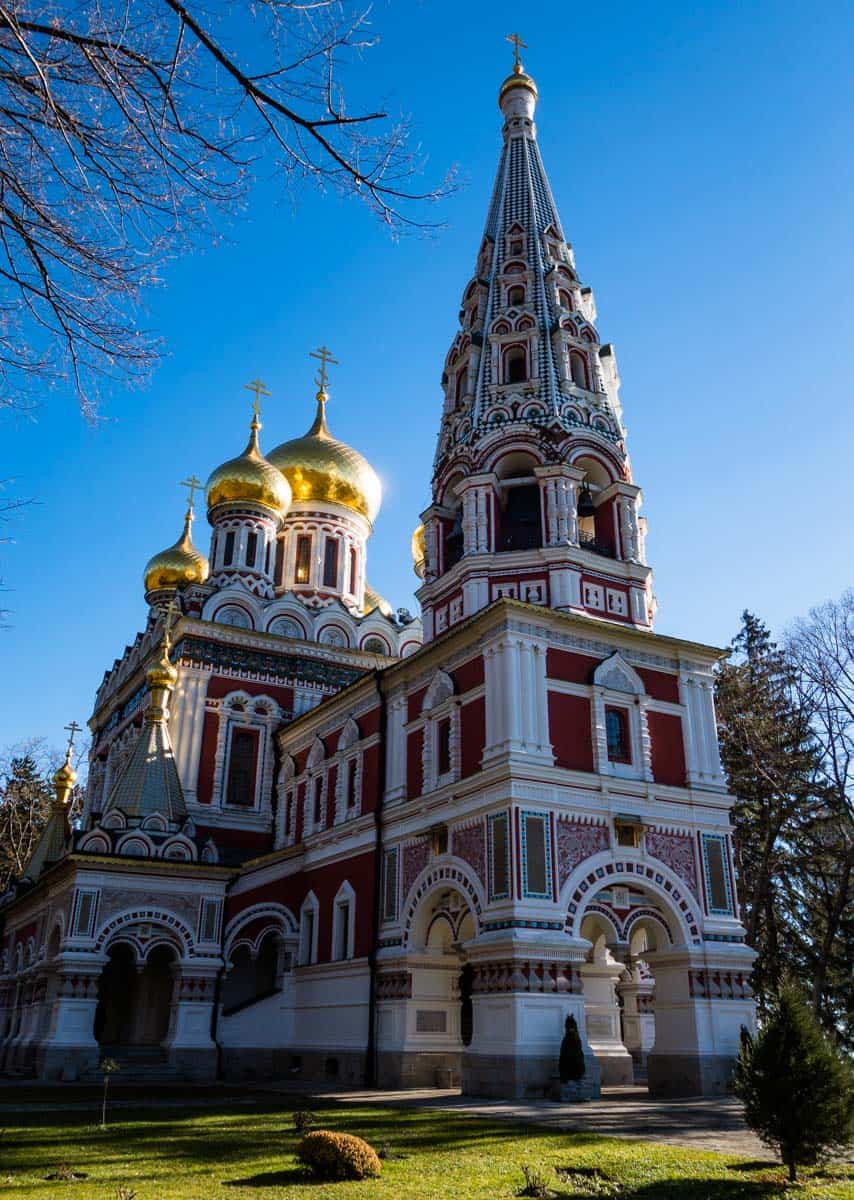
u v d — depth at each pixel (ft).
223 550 153.17
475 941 79.10
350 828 105.50
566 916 79.71
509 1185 36.99
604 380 116.88
